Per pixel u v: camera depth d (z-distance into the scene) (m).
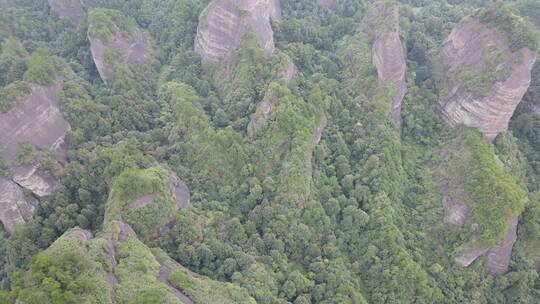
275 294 58.44
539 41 75.44
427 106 86.69
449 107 84.25
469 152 75.75
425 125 85.19
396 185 74.50
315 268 63.53
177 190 66.25
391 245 65.56
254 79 81.88
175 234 61.25
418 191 77.25
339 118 82.12
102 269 48.22
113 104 80.81
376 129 78.44
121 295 46.88
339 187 73.25
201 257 60.25
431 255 70.69
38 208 67.56
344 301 59.34
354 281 63.84
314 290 61.00
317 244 66.69
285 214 65.69
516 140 84.50
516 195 67.06
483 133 80.38
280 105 72.69
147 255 53.41
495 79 77.00
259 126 73.75
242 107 80.06
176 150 76.31
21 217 68.12
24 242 62.50
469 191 70.44
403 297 63.94
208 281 54.84
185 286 51.69
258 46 85.56
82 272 46.53
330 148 77.69
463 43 85.62
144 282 49.16
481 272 70.06
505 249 68.94
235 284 55.91
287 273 62.09
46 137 71.75
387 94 81.94
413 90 87.75
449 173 76.00
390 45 85.88
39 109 71.94
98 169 68.94
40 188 69.44
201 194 69.44
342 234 68.69
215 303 51.16
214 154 72.44
